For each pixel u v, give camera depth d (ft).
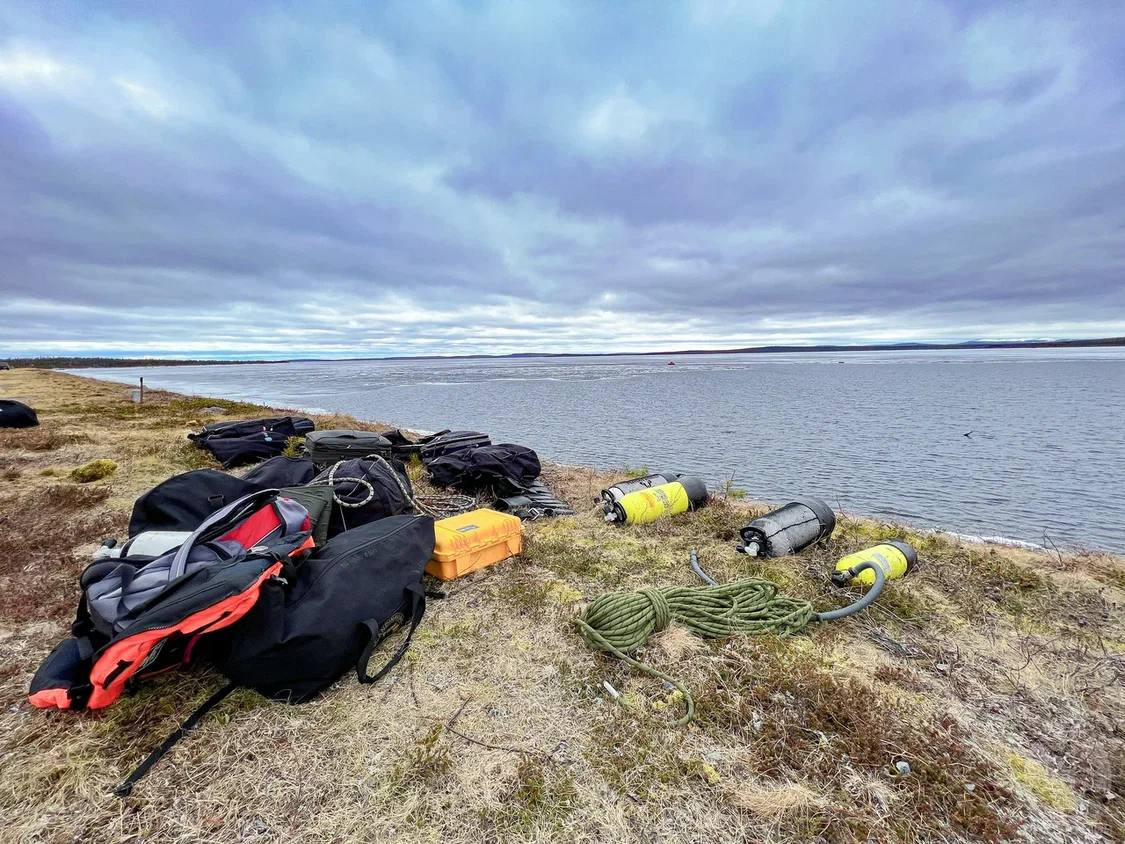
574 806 6.59
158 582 8.51
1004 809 6.67
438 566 12.73
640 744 7.60
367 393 113.39
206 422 43.78
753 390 112.37
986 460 40.14
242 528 10.57
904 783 6.96
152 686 8.64
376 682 8.89
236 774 7.01
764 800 6.63
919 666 9.64
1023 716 8.34
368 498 14.57
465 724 7.99
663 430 56.08
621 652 9.58
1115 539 23.36
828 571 13.30
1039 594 12.43
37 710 8.12
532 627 10.80
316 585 9.07
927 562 14.32
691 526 17.20
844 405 80.43
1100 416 65.10
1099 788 7.01
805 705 8.36
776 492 31.27
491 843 6.09
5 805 6.52
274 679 8.28
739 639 10.21
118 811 6.46
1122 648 10.23
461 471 20.84
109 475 23.17
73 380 132.05
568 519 17.92
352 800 6.64
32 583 12.64
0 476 23.29
